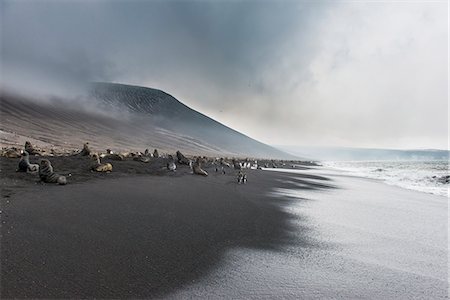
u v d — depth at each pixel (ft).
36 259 14.92
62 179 34.65
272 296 13.89
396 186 73.51
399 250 22.00
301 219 29.91
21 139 104.94
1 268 13.65
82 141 151.84
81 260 15.44
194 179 54.44
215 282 14.76
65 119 206.39
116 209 25.91
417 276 17.37
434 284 16.40
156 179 48.29
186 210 28.66
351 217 32.71
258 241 21.68
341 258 19.56
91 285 13.21
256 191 47.37
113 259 16.02
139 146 188.96
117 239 18.92
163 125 329.72
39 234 18.11
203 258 17.54
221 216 27.81
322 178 91.76
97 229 20.25
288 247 21.01
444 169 147.84
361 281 16.25
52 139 134.21
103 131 209.67
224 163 104.37
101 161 60.85
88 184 36.63
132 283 13.82
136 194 33.47
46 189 30.91
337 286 15.47
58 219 21.31
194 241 20.21
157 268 15.58
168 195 35.17
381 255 20.70
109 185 37.29
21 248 15.93
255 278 15.62
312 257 19.38
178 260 16.88
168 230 21.88
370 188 67.26
